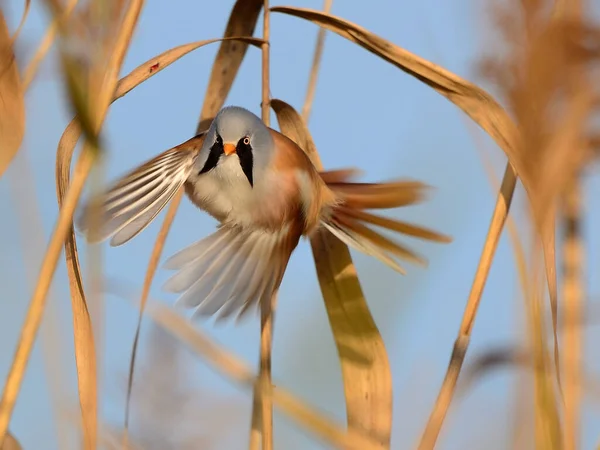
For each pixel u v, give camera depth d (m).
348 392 3.64
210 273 3.61
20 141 3.60
